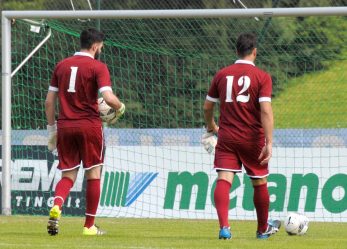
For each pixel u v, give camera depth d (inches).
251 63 1213.1
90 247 1089.4
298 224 1343.5
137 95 2324.1
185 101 2338.8
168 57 2390.5
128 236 1312.7
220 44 2477.9
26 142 2018.9
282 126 2310.5
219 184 1214.9
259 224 1254.3
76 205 1955.0
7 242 1163.9
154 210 1932.8
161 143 1948.8
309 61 2421.3
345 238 1317.7
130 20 2487.7
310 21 2469.2
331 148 1862.7
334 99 2365.9
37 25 2092.8
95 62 1257.4
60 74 1264.8
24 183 2012.8
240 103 1199.6
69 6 2901.1
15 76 2373.3
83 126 1253.1
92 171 1284.4
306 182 1867.6
